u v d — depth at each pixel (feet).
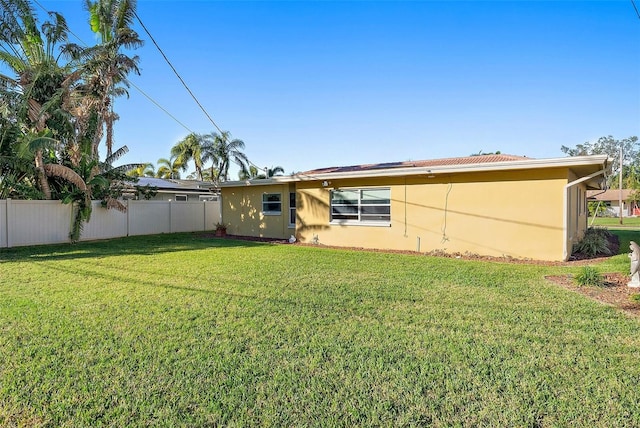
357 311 16.51
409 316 15.80
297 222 48.11
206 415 8.61
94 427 8.13
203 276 24.30
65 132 47.75
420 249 38.29
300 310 16.63
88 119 51.21
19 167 41.83
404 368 10.93
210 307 17.02
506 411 8.74
